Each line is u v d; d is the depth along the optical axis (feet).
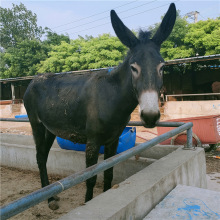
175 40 57.82
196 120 16.75
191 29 56.08
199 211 5.66
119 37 6.73
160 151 11.12
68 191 10.90
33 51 84.07
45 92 9.53
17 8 124.06
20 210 3.24
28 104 10.43
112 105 7.21
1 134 17.61
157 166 7.36
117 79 7.25
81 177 4.33
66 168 12.71
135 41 6.63
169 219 5.39
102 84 7.58
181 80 58.80
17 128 37.52
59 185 3.91
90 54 62.13
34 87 10.12
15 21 125.18
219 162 15.31
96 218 4.40
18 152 14.70
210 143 16.76
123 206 4.87
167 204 6.04
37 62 80.48
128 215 5.00
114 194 5.45
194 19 70.28
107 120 7.30
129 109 7.26
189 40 54.29
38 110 9.82
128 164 10.86
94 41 67.72
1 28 123.54
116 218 4.62
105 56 60.85
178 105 38.73
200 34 52.65
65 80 9.20
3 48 123.65
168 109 39.60
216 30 51.34
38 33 129.39
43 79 10.05
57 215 8.76
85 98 7.78
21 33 124.36
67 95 8.49
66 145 12.71
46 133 10.92
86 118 7.84
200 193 6.53
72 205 9.52
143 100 5.65
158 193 6.19
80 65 65.87
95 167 4.70
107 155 8.73
